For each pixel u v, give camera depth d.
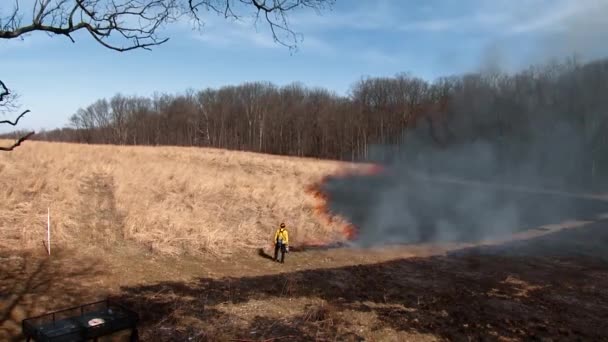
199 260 12.48
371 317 8.86
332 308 9.19
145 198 16.44
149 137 95.62
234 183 21.56
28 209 13.09
